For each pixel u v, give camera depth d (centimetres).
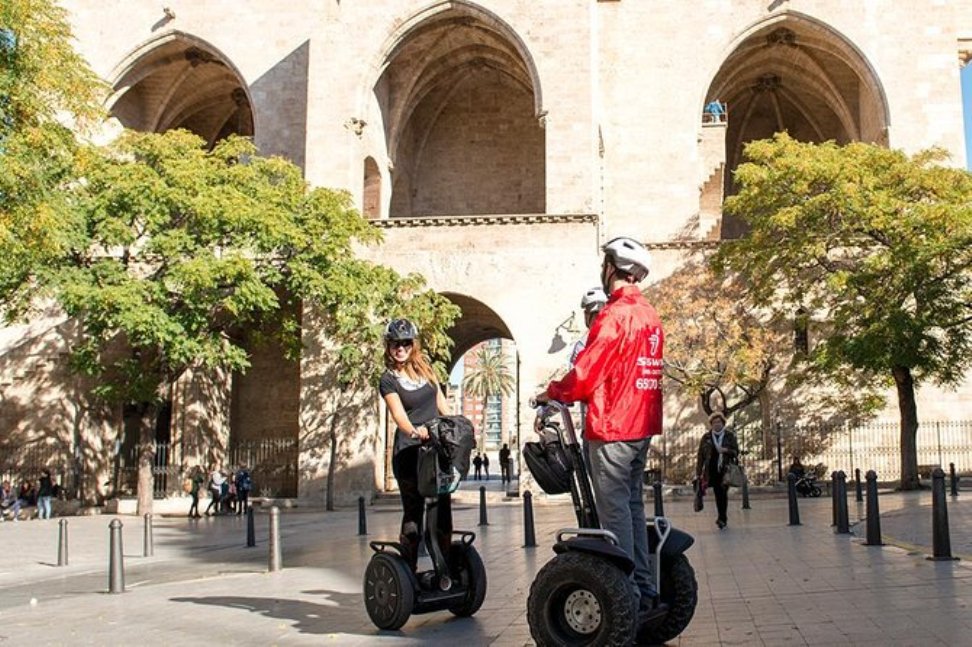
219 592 1158
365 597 825
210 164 3153
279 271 3250
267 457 4103
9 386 3753
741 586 998
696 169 3969
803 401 3706
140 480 3169
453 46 4159
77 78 2000
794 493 1827
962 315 3031
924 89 3850
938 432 3625
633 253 668
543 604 624
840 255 3584
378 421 3469
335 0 3797
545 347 3375
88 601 1152
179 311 3023
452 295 3488
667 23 4047
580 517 659
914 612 765
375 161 3972
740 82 4647
